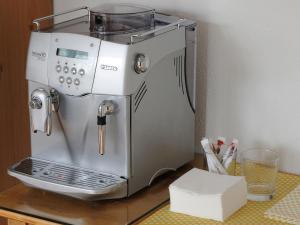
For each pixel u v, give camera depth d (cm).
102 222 168
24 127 225
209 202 165
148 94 176
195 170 177
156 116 181
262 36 192
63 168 181
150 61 174
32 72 180
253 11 191
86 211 173
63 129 180
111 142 175
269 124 196
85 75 171
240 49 196
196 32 193
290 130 194
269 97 195
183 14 201
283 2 187
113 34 179
